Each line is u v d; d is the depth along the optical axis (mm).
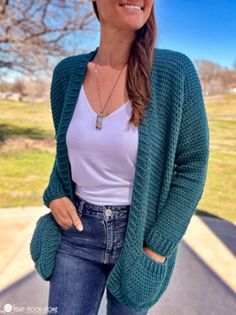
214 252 2918
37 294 2164
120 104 1086
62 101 1342
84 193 1221
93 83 1160
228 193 5121
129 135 1057
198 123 1048
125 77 1091
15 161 6453
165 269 1101
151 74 1058
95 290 1270
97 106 1128
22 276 2369
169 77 1042
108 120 1090
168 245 1062
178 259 2746
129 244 1100
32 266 2506
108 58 1128
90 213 1199
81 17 7453
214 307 2162
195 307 2154
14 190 4691
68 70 1286
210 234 3316
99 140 1090
